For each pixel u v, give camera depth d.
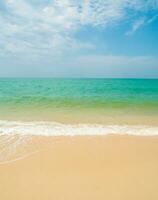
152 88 19.39
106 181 3.29
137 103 10.58
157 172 3.60
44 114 7.95
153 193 3.01
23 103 10.20
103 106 9.77
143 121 7.15
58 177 3.38
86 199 2.84
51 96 12.84
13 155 4.14
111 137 5.37
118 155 4.23
